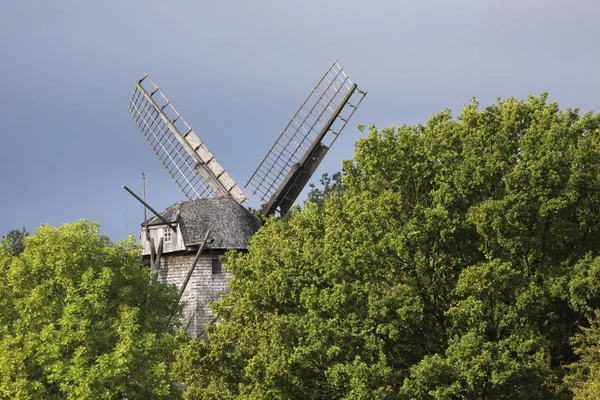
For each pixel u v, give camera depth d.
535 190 114.19
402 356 116.44
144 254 185.25
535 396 105.06
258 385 110.69
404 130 126.69
